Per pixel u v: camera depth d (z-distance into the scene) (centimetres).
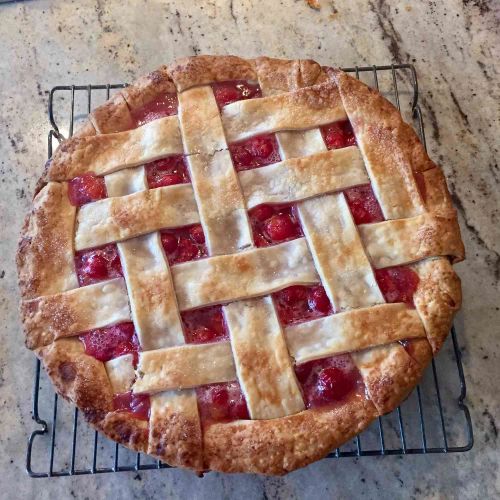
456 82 46
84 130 37
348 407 31
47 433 39
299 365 32
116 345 33
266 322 32
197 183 34
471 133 44
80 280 34
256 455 31
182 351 32
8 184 44
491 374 40
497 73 46
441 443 39
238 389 32
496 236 42
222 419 31
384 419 39
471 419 39
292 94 36
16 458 39
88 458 39
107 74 46
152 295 32
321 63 46
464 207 43
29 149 45
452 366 40
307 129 35
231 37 47
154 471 39
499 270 42
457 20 47
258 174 34
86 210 34
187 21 47
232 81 37
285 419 31
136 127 37
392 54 46
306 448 31
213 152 34
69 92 46
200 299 32
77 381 32
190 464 31
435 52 46
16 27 48
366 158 34
